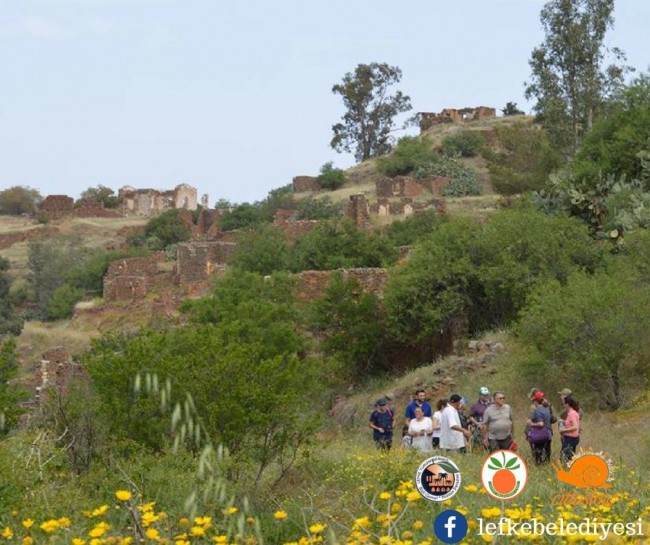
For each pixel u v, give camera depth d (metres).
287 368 15.02
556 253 30.31
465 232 32.88
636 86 43.09
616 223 30.50
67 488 11.73
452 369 27.22
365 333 32.84
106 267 67.31
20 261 80.44
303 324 34.47
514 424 21.08
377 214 70.19
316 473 14.12
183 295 53.59
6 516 10.09
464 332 31.61
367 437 22.77
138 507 9.05
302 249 49.53
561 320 22.66
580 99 49.53
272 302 35.00
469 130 93.94
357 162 102.38
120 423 14.43
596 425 20.25
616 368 22.02
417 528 8.59
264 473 14.09
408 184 78.25
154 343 16.45
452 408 17.23
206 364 14.21
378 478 12.77
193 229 82.00
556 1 49.97
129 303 54.75
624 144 37.09
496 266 30.67
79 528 9.76
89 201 95.19
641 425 19.67
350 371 33.06
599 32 49.59
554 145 52.06
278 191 93.31
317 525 8.50
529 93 51.00
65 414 14.87
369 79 102.56
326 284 37.91
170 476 11.61
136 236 81.94
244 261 49.97
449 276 31.59
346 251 47.75
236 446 13.59
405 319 32.25
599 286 23.55
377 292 36.84
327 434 23.44
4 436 13.17
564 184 35.53
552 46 49.94
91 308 55.12
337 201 80.75
